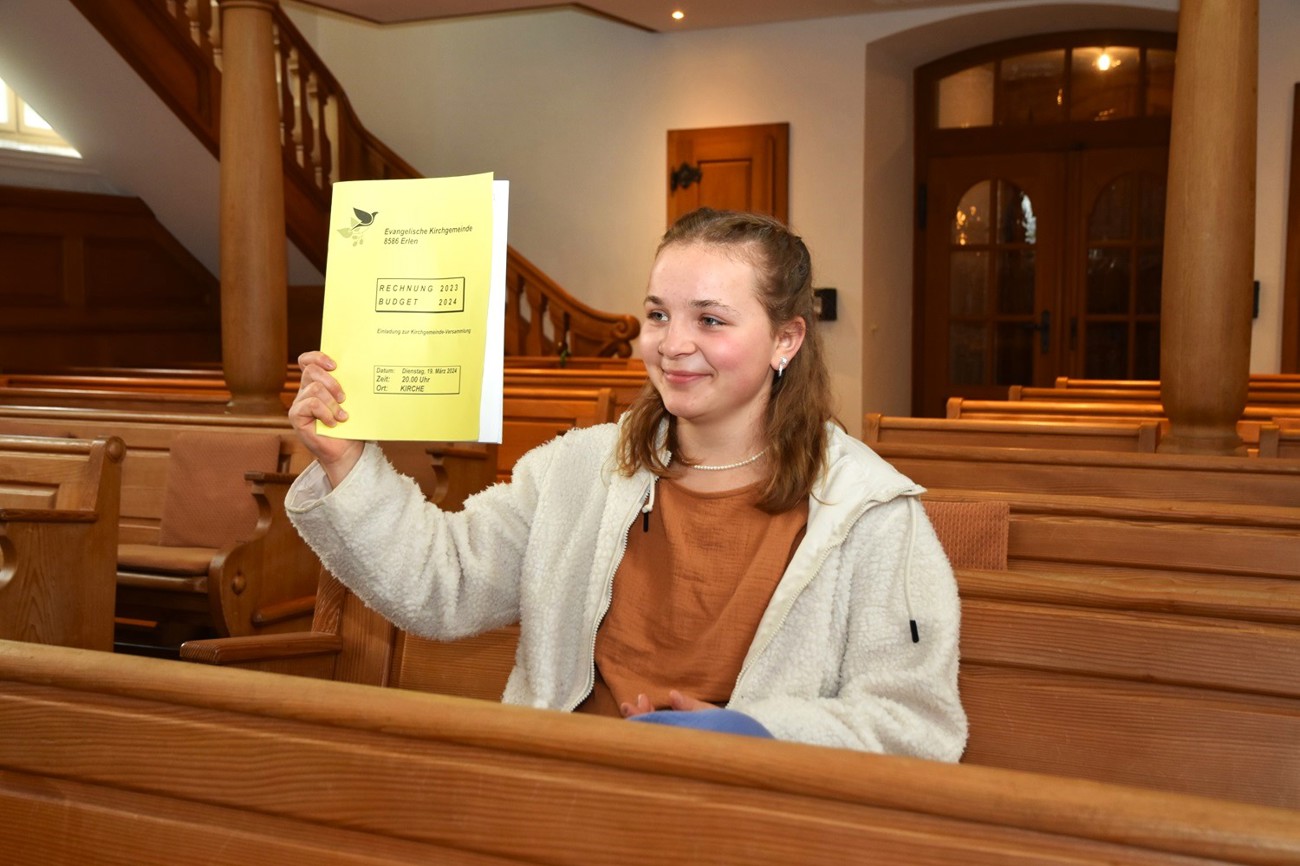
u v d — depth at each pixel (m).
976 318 10.38
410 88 11.14
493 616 1.82
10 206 8.94
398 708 1.19
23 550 3.17
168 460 4.52
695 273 1.67
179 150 8.52
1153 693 1.77
